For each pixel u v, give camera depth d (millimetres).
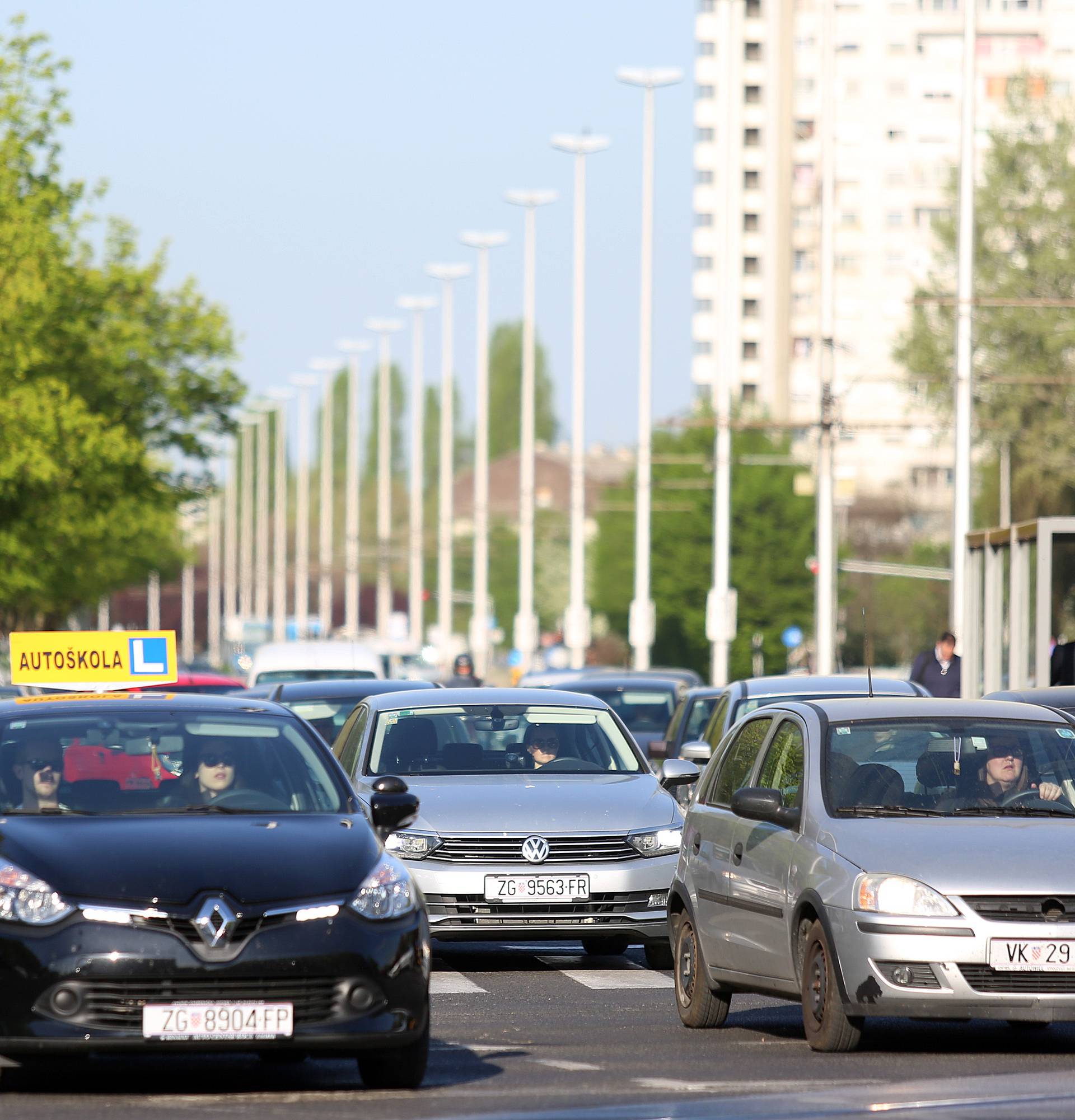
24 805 34031
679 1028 40938
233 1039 30328
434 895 49406
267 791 34812
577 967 52656
